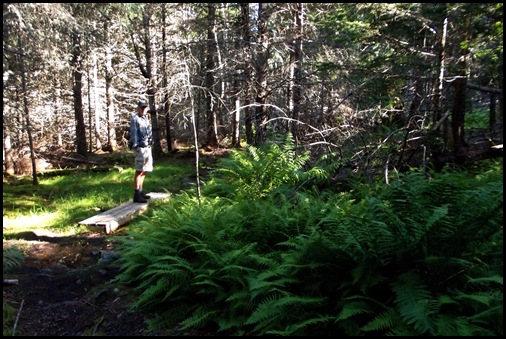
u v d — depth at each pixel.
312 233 3.79
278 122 9.81
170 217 5.11
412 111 8.66
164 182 11.09
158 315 3.87
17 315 3.86
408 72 9.49
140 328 3.70
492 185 3.34
